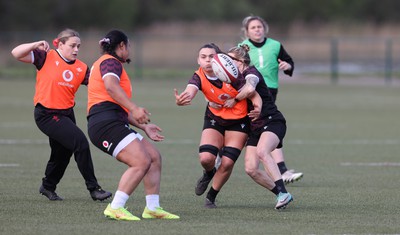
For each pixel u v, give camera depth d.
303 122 73.62
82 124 67.81
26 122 70.25
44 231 26.36
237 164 46.97
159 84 126.88
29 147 53.22
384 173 43.22
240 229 27.02
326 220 29.03
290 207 32.16
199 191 31.91
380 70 152.38
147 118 27.28
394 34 183.25
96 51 162.50
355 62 170.25
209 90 30.88
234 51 31.89
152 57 164.75
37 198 33.78
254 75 31.05
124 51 28.81
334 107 91.00
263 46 41.41
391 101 100.50
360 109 88.56
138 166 27.97
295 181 40.06
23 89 112.38
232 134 31.53
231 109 31.38
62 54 33.25
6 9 187.50
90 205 32.03
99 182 39.12
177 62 165.38
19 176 40.41
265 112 31.64
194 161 47.41
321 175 42.47
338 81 140.62
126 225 27.53
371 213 30.69
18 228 26.86
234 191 36.72
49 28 192.62
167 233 26.17
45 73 32.88
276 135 31.44
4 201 32.84
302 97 106.19
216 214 30.27
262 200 34.06
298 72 154.00
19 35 156.88
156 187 28.95
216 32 188.00
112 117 28.12
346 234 26.31
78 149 32.34
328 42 168.62
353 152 52.50
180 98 29.88
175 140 58.25
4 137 58.94
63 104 32.94
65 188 36.91
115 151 28.00
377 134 63.50
